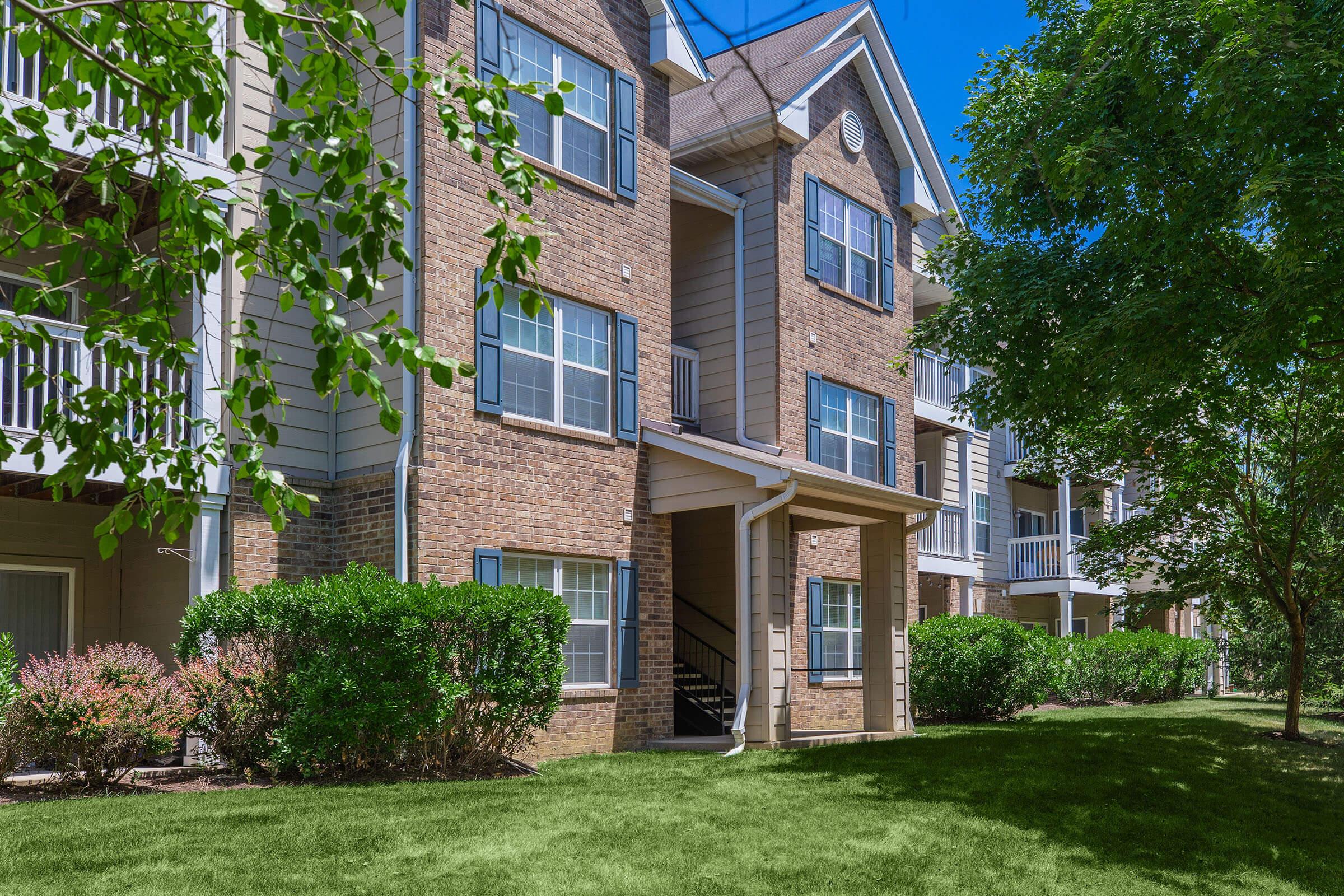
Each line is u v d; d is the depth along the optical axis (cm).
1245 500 1630
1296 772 1300
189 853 717
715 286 1772
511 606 1069
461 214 1251
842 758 1225
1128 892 784
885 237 1988
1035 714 1969
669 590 1466
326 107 477
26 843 723
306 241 446
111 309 567
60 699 922
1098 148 1120
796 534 1723
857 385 1877
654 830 841
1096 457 1612
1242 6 963
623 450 1425
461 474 1227
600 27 1457
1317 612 2062
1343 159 937
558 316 1370
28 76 1102
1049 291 1253
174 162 455
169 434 1120
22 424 1094
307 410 1251
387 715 973
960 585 2556
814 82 1770
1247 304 1091
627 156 1479
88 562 1258
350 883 677
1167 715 1934
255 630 1039
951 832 899
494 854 753
